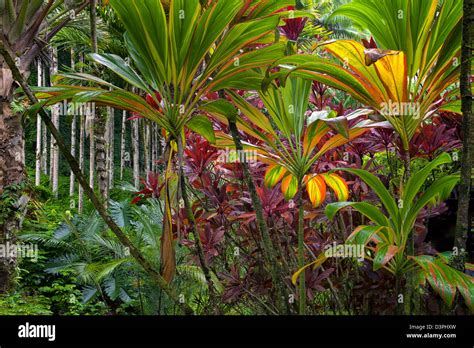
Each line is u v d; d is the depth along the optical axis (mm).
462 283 1160
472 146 1217
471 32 1200
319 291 1837
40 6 4742
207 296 2549
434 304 1523
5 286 4738
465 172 1228
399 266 1362
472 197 1580
